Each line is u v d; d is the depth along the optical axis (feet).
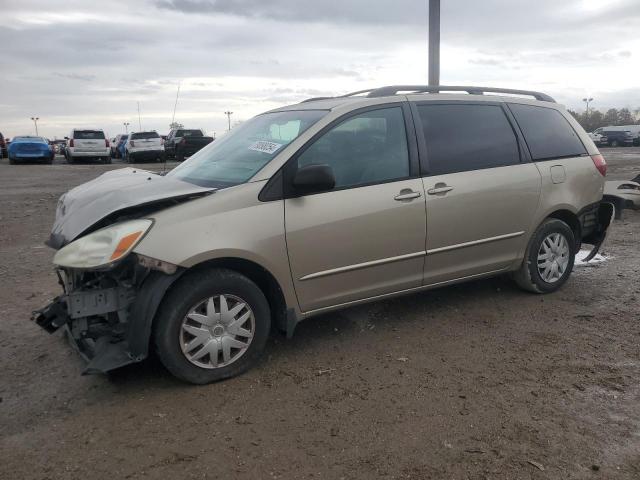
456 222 14.98
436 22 27.20
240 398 11.57
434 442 9.95
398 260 14.17
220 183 13.00
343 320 15.84
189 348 11.77
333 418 10.80
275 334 14.87
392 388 11.93
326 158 13.30
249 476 9.10
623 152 125.08
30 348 14.21
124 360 11.36
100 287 11.68
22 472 9.26
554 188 16.99
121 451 9.80
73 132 97.19
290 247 12.59
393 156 14.26
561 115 18.16
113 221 11.71
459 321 15.69
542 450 9.66
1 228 30.76
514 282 18.74
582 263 21.68
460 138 15.46
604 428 10.31
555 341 14.24
